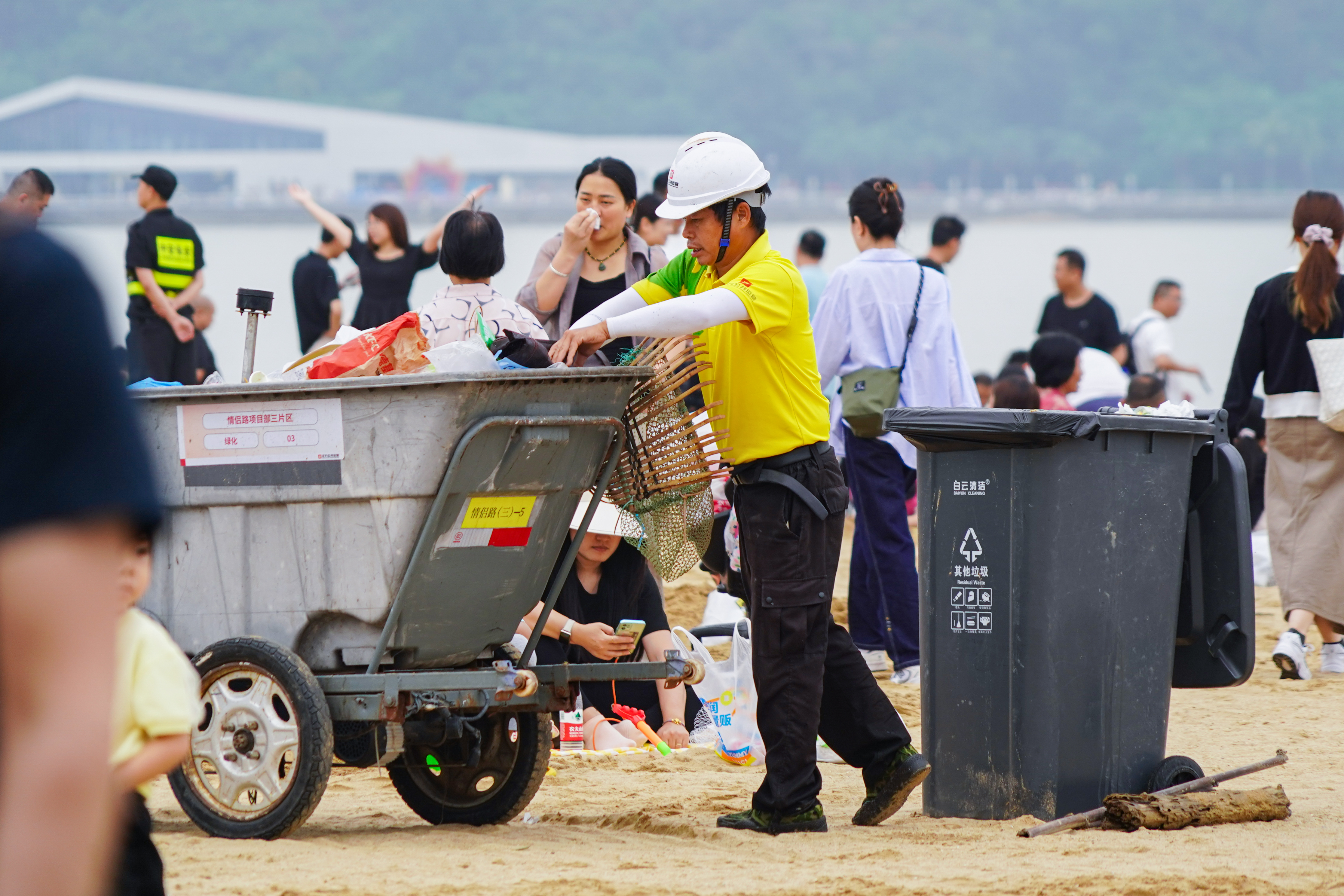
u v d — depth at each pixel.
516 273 123.12
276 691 17.06
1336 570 32.59
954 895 14.60
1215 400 115.19
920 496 19.31
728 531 26.55
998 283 141.12
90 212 178.75
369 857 16.47
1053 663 18.38
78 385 5.52
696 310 17.25
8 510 5.44
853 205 30.73
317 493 17.08
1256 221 141.50
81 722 5.51
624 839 17.92
